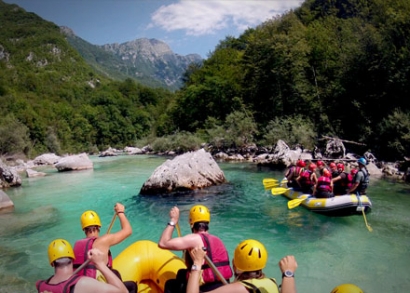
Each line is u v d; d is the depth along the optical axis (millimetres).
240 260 3037
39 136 47625
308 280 6172
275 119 29297
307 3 54312
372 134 23250
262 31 42344
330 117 27906
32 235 9016
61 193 14234
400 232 8547
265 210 10680
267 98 33594
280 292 3076
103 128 65375
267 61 32438
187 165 13844
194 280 3207
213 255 3805
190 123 42406
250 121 29969
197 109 41594
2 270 6938
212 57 54406
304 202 10680
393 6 31672
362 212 9734
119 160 29047
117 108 71438
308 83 31406
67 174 20328
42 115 58844
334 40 34906
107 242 4105
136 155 36062
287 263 3119
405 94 23875
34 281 6449
